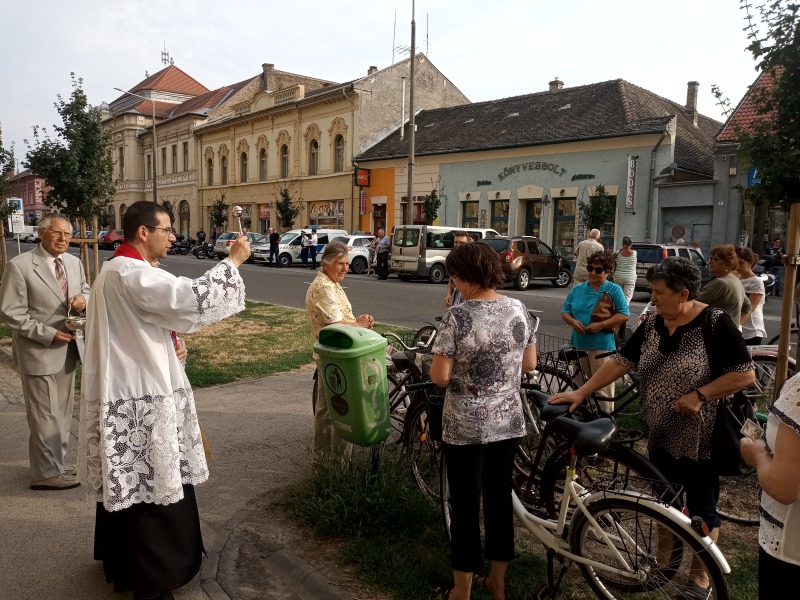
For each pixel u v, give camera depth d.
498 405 2.97
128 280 2.77
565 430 2.93
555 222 25.97
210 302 2.80
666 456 3.13
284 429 5.68
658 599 2.93
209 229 47.78
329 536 3.74
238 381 7.50
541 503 3.33
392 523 3.72
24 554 3.52
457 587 3.02
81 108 11.15
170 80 59.44
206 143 47.03
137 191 55.94
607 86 27.41
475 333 2.89
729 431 3.01
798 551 1.88
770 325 12.41
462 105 34.50
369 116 34.38
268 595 3.23
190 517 3.04
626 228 23.59
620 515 2.87
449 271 3.04
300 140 38.12
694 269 2.97
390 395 5.07
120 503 2.79
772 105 4.11
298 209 37.34
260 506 4.12
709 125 32.62
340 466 4.05
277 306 14.21
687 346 3.00
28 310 4.32
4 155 17.75
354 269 26.53
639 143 23.03
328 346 3.88
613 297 5.10
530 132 26.83
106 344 2.80
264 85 48.34
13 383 7.28
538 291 19.44
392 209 32.66
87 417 2.89
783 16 3.92
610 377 3.27
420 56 35.94
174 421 2.89
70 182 11.01
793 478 1.79
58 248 4.43
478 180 28.34
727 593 2.58
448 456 3.03
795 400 1.81
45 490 4.36
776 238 20.38
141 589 2.89
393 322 11.95
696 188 21.78
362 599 3.11
